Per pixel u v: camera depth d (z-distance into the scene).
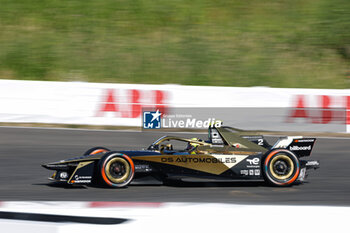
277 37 56.25
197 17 59.28
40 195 16.89
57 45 54.19
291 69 51.53
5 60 51.62
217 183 19.64
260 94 36.09
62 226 11.27
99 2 61.12
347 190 18.80
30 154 26.70
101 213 13.41
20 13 59.03
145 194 17.14
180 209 14.09
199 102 36.28
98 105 36.28
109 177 17.52
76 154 27.00
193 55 53.03
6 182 19.52
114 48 54.00
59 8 59.97
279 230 11.86
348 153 28.64
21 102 36.28
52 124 36.28
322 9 60.47
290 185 19.39
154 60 52.22
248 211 13.62
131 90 36.28
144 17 59.06
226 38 55.97
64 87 36.28
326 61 53.03
